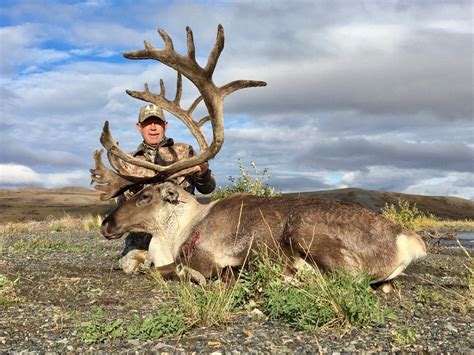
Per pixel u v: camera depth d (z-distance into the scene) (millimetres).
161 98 2551
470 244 5352
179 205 2477
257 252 2146
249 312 1742
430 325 1586
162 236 2506
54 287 2289
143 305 1931
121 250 3875
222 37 2236
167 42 2227
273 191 3639
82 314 1789
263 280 1863
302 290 1669
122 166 2650
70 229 6594
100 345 1441
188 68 2258
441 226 8211
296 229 2055
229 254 2238
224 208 2336
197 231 2344
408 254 2000
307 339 1458
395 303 1905
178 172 2531
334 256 1991
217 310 1648
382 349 1372
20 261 3139
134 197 2535
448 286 2324
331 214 2043
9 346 1445
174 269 2412
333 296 1606
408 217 5383
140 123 2887
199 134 2555
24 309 1872
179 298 1751
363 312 1567
